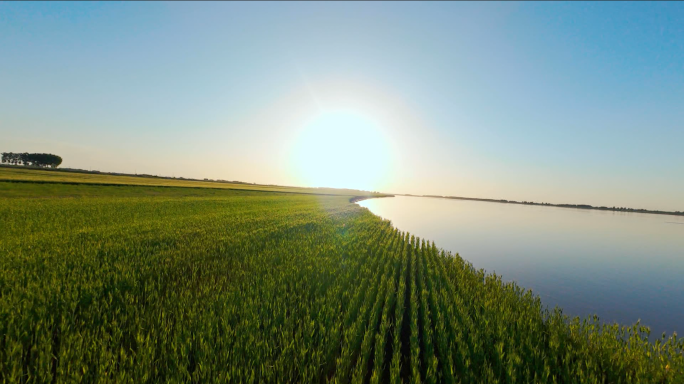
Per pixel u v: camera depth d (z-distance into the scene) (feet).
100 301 27.48
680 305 44.01
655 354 23.71
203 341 20.88
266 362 19.34
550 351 23.53
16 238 52.80
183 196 210.18
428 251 65.92
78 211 97.86
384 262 51.93
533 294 47.34
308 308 28.50
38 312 23.29
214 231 69.00
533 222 193.67
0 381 16.33
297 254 50.06
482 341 23.65
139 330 21.40
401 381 19.47
